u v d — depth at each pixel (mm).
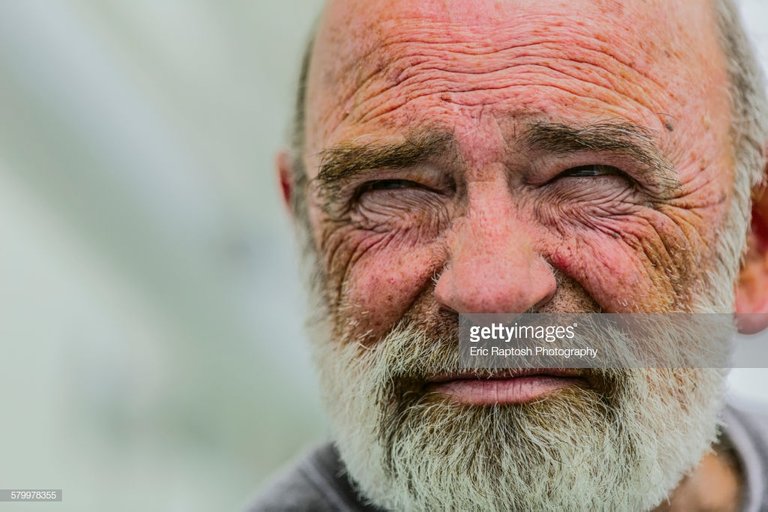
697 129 940
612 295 894
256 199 1731
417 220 932
